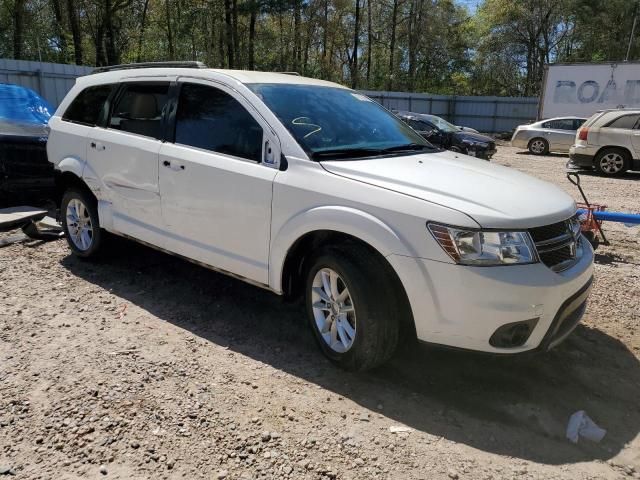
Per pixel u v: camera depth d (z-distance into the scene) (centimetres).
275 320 430
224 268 406
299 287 384
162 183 435
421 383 346
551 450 289
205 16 3250
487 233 298
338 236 351
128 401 314
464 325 301
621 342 412
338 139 390
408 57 4781
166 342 388
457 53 4853
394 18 4525
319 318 360
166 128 442
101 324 414
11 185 691
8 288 477
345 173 344
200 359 367
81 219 541
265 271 377
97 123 509
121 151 470
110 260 553
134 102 478
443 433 298
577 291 328
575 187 1212
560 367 371
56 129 548
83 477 257
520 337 309
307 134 377
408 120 1869
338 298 345
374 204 321
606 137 1405
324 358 373
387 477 263
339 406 319
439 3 4531
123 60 3341
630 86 2181
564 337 335
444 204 306
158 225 450
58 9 3209
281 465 269
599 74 2239
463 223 297
